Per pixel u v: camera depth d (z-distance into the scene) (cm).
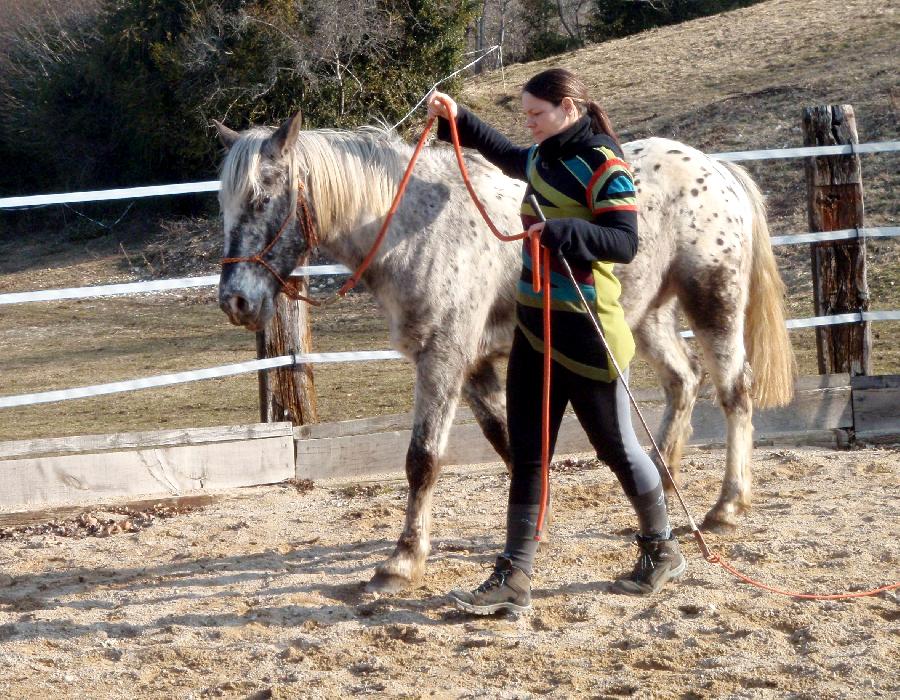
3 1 2989
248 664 355
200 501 593
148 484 604
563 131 365
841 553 440
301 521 545
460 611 394
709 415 679
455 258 434
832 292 679
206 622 397
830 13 2655
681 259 487
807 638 352
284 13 2194
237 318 414
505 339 462
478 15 2433
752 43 2556
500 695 315
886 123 1750
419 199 439
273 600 416
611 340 363
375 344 1341
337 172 429
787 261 1399
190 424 929
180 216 2514
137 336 1580
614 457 382
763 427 674
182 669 353
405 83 2233
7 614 416
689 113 2097
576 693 317
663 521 400
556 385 373
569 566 443
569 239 340
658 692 312
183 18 2350
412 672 340
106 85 2600
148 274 2148
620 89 2431
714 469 609
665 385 539
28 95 2848
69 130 2720
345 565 463
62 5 2920
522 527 381
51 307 1886
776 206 1597
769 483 574
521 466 380
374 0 2191
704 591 402
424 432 430
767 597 392
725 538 474
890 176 1536
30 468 586
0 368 1377
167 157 2527
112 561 490
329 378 1127
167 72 2339
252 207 410
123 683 344
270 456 627
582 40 3791
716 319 490
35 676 353
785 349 524
